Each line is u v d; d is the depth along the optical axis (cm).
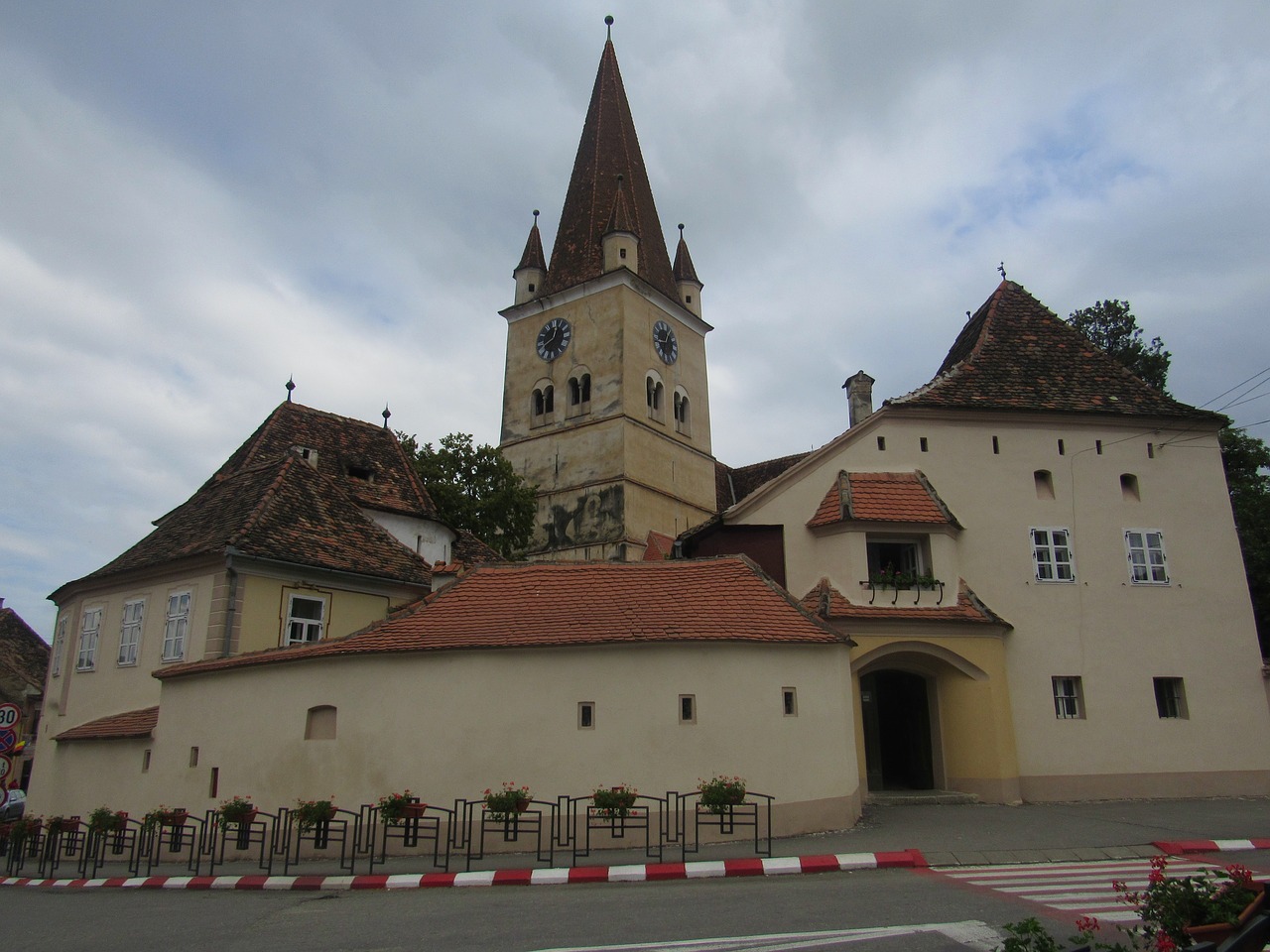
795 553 2430
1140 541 2495
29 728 4641
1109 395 2652
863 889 1184
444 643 1647
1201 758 2348
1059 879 1268
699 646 1662
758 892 1171
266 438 3128
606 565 1925
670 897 1139
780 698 1698
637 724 1602
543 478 5322
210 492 2681
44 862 1778
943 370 3209
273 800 1691
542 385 5559
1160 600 2455
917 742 2355
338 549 2419
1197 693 2395
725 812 1534
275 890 1351
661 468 5322
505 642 1634
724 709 1645
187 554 2205
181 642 2181
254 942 960
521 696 1611
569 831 1536
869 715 2356
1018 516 2484
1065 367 2744
